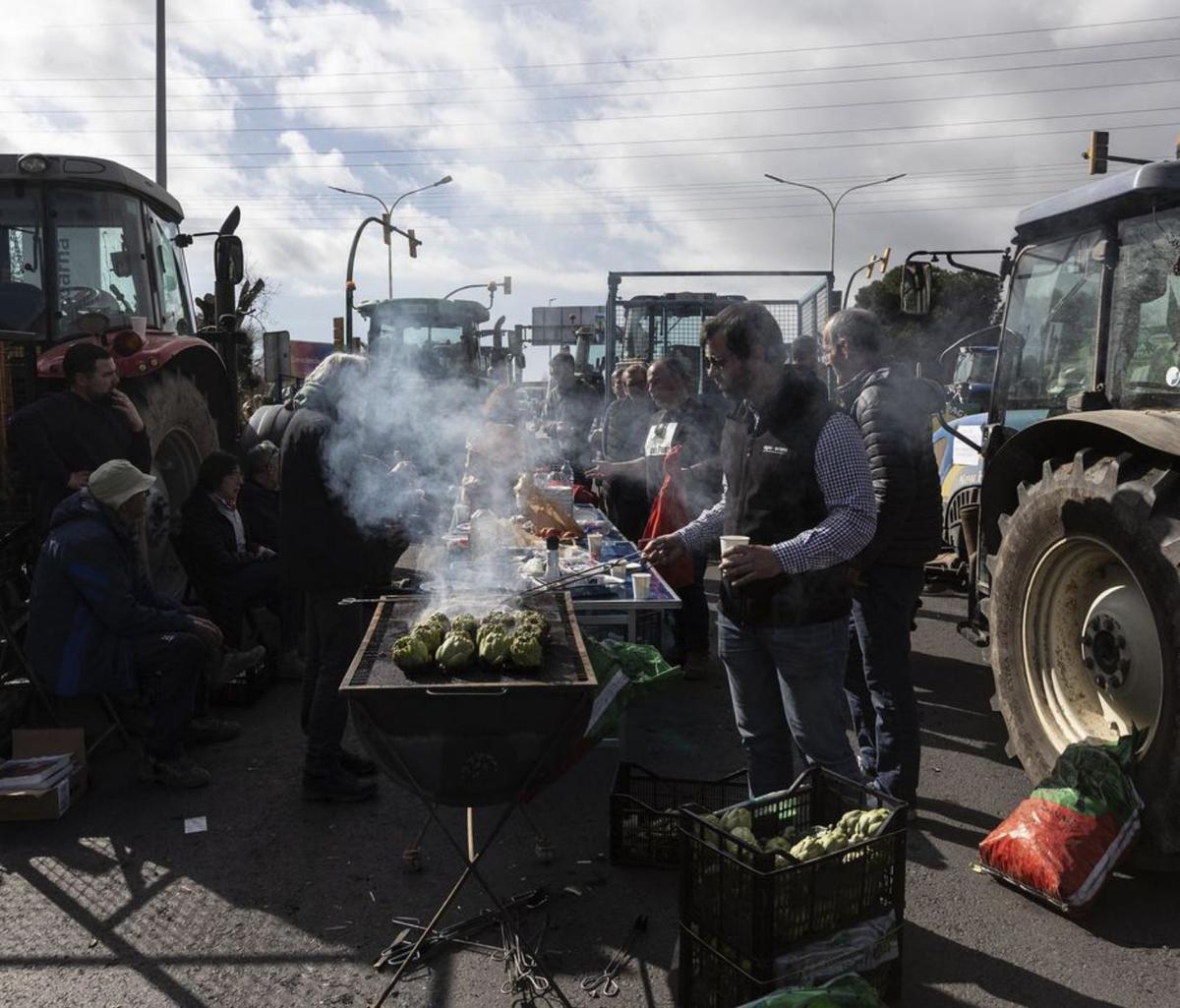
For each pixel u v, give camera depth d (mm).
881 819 2529
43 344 5527
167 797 3930
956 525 6340
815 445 2723
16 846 3510
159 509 5715
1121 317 3975
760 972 2326
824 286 11531
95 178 5586
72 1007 2584
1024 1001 2592
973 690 5242
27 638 4020
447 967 2773
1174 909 3053
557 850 3486
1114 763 3107
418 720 2539
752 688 3004
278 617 5531
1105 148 12664
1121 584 3379
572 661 2764
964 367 12062
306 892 3188
